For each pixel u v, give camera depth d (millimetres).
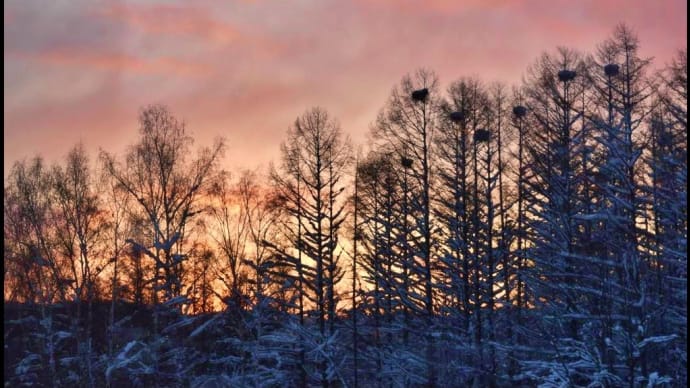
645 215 31016
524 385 35906
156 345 43062
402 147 43375
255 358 43625
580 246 33781
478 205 41656
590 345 30188
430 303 39656
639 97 35031
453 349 37281
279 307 46906
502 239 41438
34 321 46156
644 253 29688
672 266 31125
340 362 43625
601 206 34156
